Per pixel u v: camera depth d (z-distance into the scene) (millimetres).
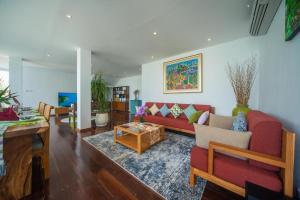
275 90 1761
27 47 3559
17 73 4430
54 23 2355
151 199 1308
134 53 3980
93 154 2264
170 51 3805
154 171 1769
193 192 1393
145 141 2465
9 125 1287
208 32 2678
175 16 2133
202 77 3566
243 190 1104
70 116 5523
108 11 2006
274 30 1825
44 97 6496
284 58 1479
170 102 4324
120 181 1571
